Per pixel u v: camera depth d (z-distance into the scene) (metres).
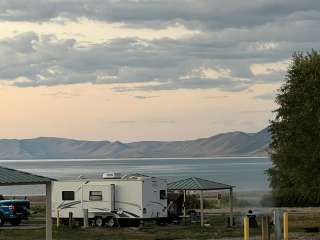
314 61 44.19
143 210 48.06
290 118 43.47
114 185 48.94
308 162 42.22
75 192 49.97
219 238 39.66
